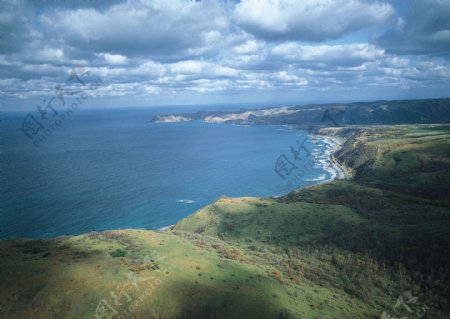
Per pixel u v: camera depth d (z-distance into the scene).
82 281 51.78
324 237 87.69
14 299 48.19
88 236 79.44
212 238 94.31
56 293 49.25
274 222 103.19
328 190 138.75
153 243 73.25
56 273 53.41
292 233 93.75
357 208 106.25
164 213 147.75
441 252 68.44
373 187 146.50
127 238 76.06
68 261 59.41
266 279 60.19
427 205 104.25
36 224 128.38
